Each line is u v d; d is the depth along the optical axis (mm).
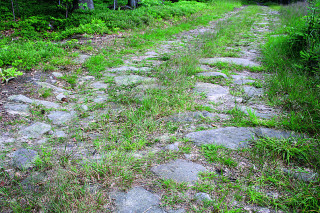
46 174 2100
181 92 3898
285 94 3650
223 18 14969
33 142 2611
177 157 2316
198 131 2760
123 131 2828
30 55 5641
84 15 11430
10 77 4438
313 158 2199
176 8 15203
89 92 4137
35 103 3551
